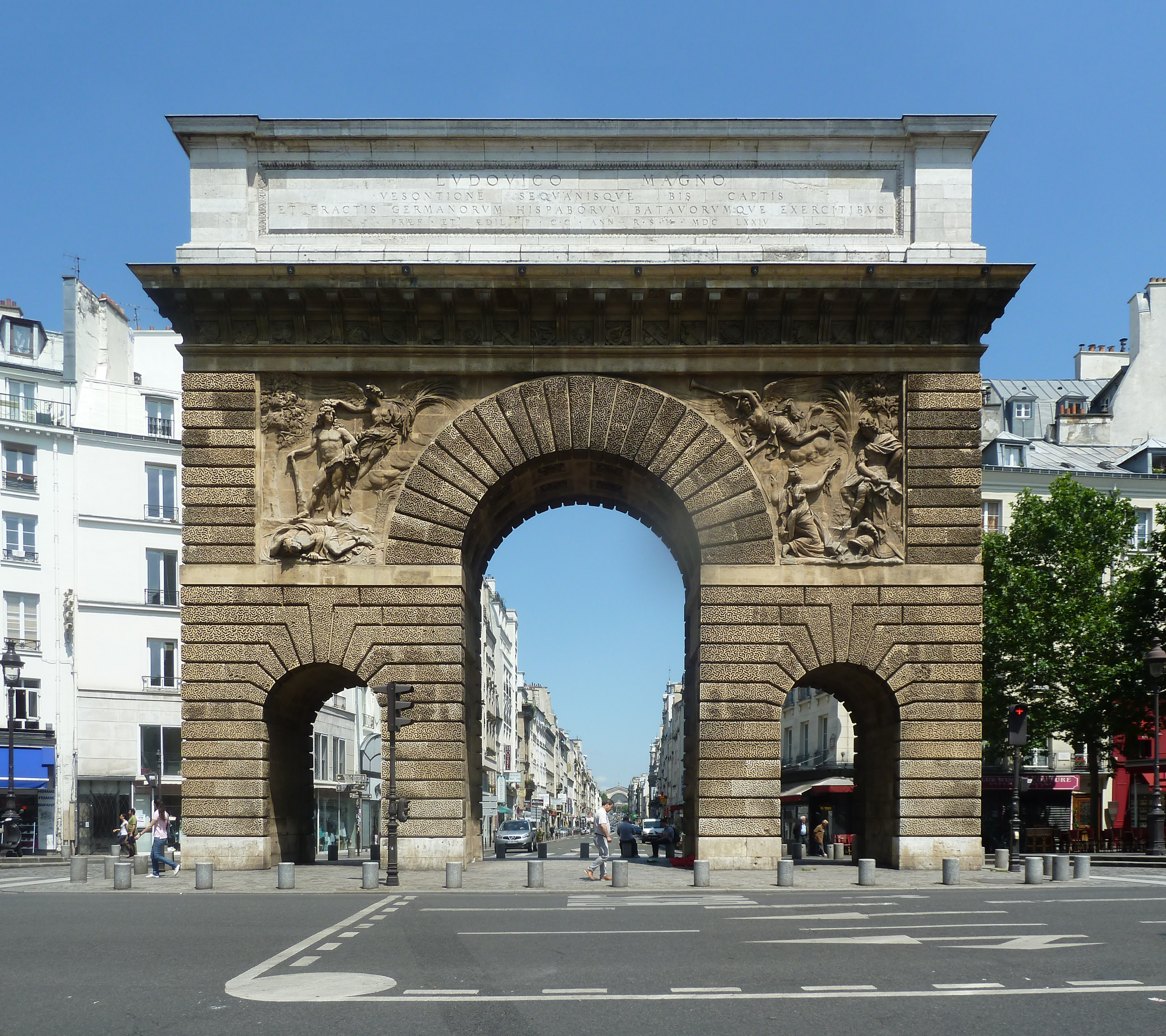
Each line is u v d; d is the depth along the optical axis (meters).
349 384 43.44
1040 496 79.44
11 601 73.81
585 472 46.81
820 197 44.59
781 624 42.47
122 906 31.34
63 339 86.31
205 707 42.03
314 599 42.44
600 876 40.97
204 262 43.16
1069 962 20.80
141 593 78.69
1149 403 99.12
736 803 41.84
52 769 73.19
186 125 43.88
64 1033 15.55
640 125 44.53
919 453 42.84
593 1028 15.75
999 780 81.88
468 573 45.09
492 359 43.28
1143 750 79.88
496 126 44.41
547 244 44.22
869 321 43.22
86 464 77.88
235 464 42.81
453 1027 15.79
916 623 42.38
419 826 41.78
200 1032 15.55
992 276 42.28
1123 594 71.12
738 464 43.00
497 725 153.38
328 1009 16.89
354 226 44.31
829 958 21.28
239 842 41.69
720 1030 15.67
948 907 30.02
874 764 45.75
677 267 42.06
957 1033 15.48
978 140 44.41
